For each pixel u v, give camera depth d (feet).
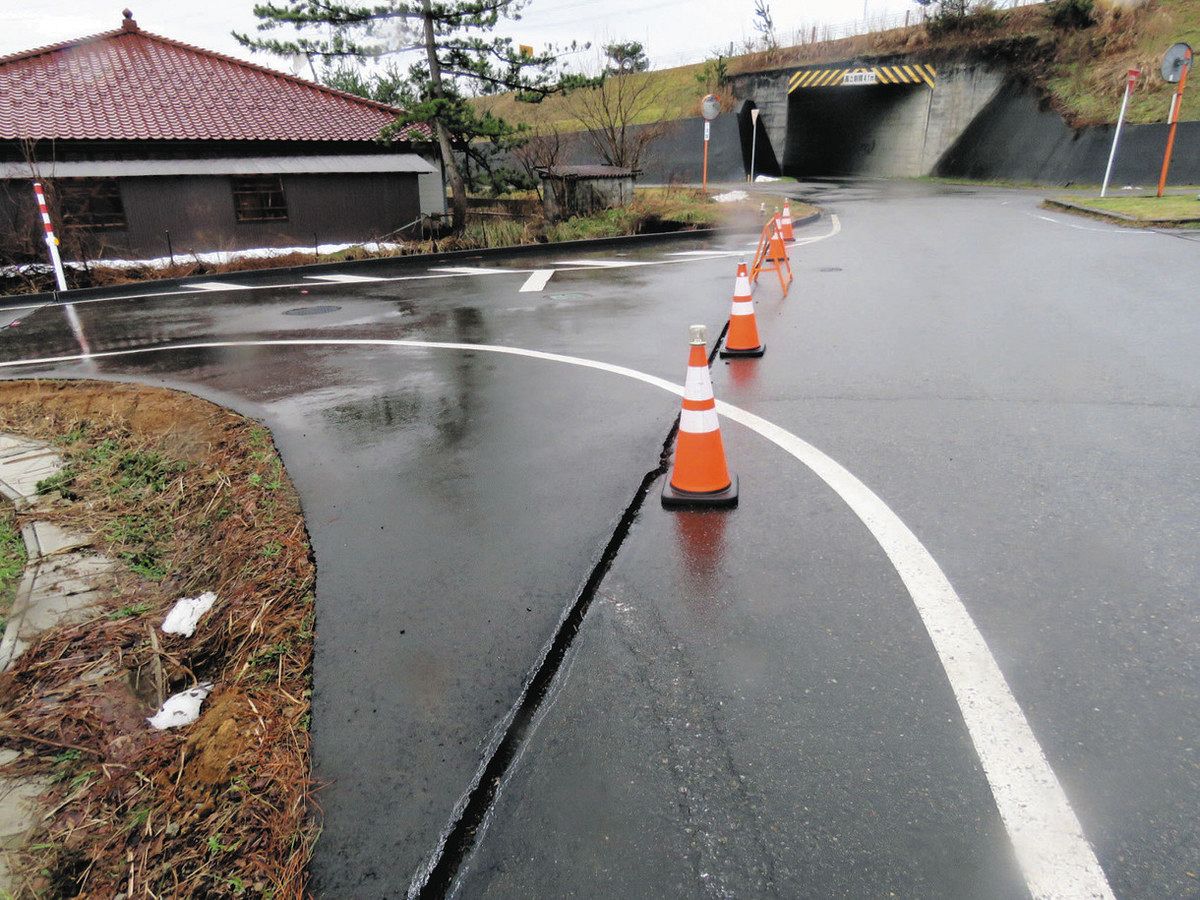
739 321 20.74
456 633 8.66
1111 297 25.93
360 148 63.87
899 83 118.62
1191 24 85.15
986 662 7.74
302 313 32.60
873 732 6.88
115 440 18.94
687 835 5.90
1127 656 7.75
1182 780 6.22
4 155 50.39
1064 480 11.97
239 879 5.96
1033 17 103.09
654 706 7.32
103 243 53.57
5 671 10.05
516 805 6.26
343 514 12.10
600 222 60.23
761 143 128.88
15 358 27.20
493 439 15.17
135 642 10.43
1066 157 88.28
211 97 64.03
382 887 5.61
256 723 7.61
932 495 11.65
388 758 6.84
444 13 57.06
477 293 35.32
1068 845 5.68
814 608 8.82
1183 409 14.89
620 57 95.76
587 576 9.73
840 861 5.64
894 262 37.24
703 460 11.71
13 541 14.16
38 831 7.10
